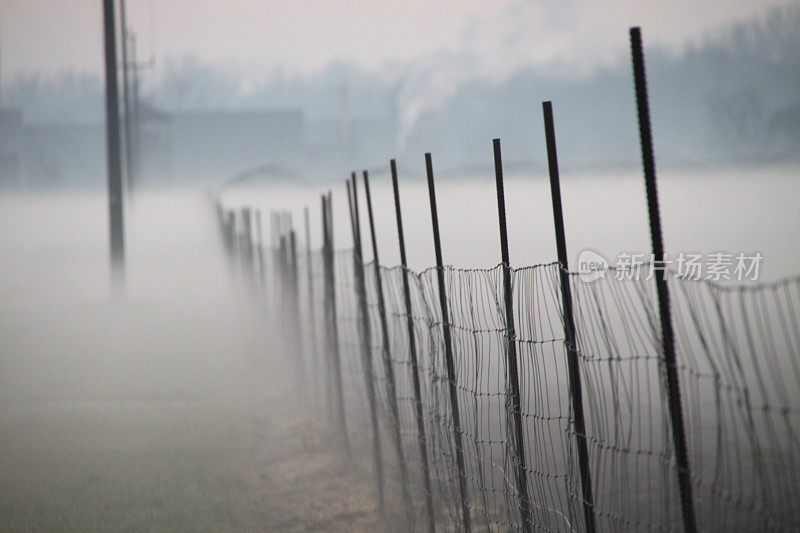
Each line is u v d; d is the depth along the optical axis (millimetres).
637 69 11898
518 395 16656
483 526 19734
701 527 15852
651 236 11898
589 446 22391
